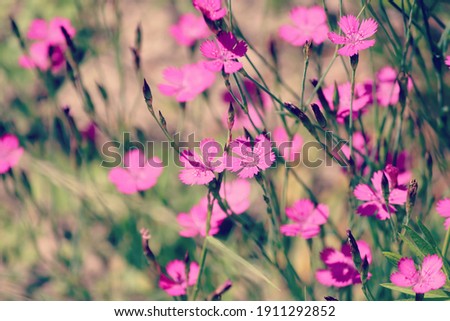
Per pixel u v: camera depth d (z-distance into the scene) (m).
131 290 0.83
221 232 0.83
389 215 0.73
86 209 0.84
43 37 0.85
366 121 0.83
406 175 0.78
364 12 0.77
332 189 0.84
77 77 0.80
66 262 0.83
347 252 0.76
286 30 0.79
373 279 0.78
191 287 0.80
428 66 0.84
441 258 0.71
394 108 0.78
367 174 0.79
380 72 0.80
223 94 0.83
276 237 0.77
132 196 0.84
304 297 0.78
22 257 0.84
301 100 0.74
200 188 0.84
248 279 0.81
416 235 0.71
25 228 0.83
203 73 0.80
